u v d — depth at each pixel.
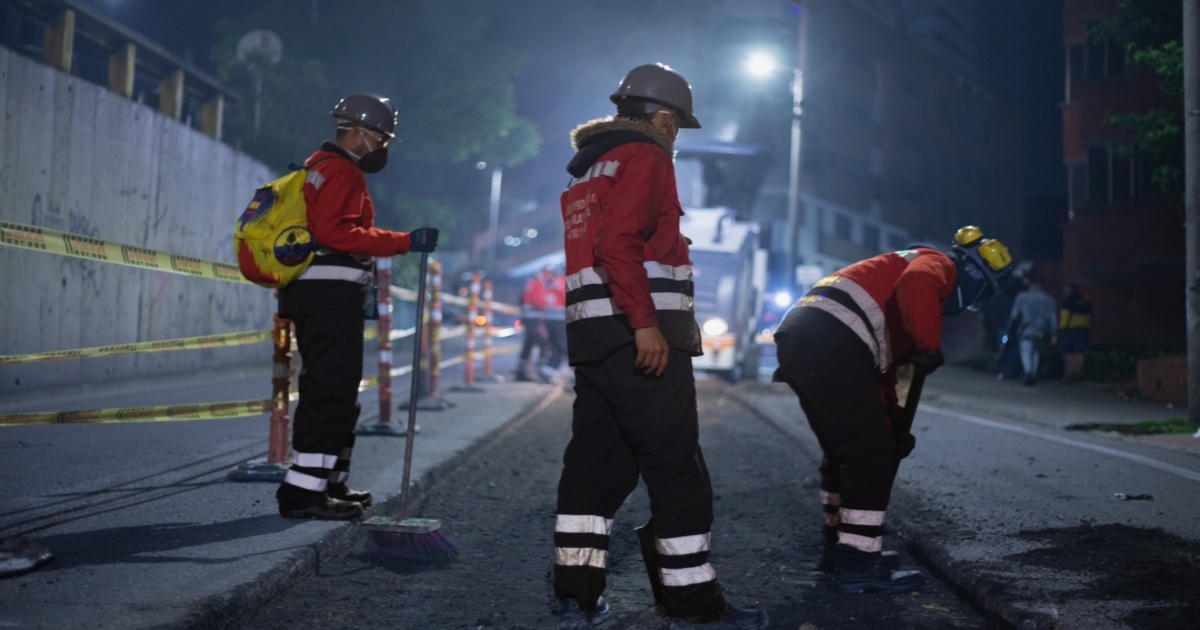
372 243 4.50
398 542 4.55
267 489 5.46
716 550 4.97
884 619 3.71
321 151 4.57
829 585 4.22
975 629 3.59
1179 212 15.96
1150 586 3.63
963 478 6.12
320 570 4.25
